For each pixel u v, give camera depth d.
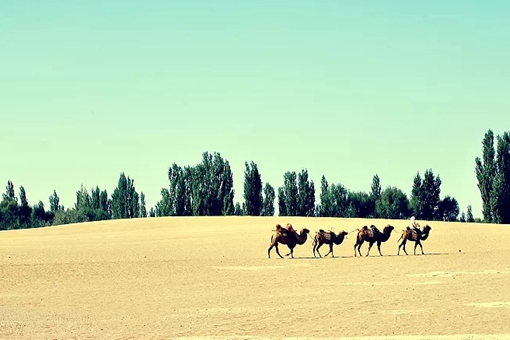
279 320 29.56
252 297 37.47
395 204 147.00
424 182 141.50
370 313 31.03
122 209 145.75
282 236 59.25
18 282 45.84
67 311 33.72
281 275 47.81
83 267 53.38
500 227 88.06
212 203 131.25
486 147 117.88
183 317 30.94
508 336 25.02
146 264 55.41
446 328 27.05
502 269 48.34
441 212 143.00
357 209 148.88
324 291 39.31
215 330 27.39
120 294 40.03
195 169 132.62
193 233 90.56
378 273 47.66
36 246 76.38
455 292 37.47
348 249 68.50
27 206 153.50
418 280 43.41
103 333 27.05
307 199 133.38
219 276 47.81
